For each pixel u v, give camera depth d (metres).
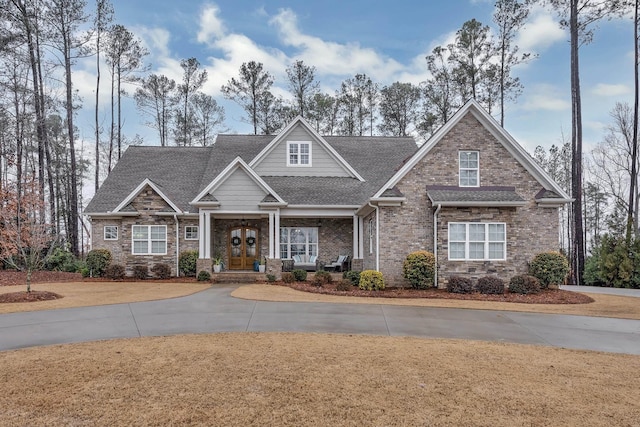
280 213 20.81
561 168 47.28
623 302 15.01
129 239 20.73
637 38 26.27
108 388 6.06
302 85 40.31
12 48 28.31
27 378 6.45
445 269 16.88
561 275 16.89
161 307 12.76
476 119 18.16
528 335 9.86
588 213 49.09
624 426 5.14
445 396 5.93
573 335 9.91
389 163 24.94
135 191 20.72
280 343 8.60
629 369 7.29
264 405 5.54
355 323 10.79
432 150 18.02
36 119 29.38
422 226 17.73
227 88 40.06
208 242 19.97
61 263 25.34
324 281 18.50
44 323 10.51
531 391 6.18
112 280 19.95
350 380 6.48
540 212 17.78
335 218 23.03
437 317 11.70
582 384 6.51
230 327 10.18
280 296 15.06
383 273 17.62
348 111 42.72
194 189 23.50
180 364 7.14
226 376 6.58
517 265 17.53
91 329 9.91
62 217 41.00
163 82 41.53
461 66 34.69
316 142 23.91
